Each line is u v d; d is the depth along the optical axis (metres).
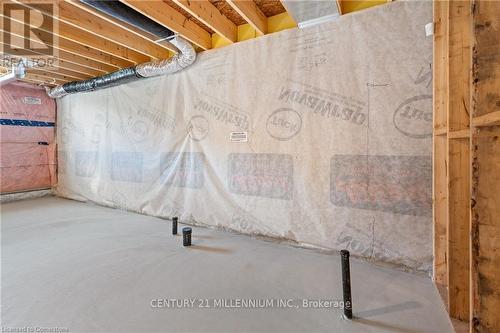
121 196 3.83
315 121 2.29
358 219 2.14
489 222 0.85
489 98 0.82
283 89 2.44
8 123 4.40
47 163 4.88
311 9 2.03
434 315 1.44
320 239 2.32
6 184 4.42
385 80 1.99
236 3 2.06
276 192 2.52
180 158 3.19
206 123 2.95
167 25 2.37
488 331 0.86
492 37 0.82
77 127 4.44
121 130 3.78
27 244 2.46
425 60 1.84
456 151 1.38
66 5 2.28
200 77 2.97
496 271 0.84
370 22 2.03
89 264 2.05
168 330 1.33
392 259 2.02
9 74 3.42
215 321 1.40
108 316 1.43
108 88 3.91
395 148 1.97
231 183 2.80
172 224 3.04
